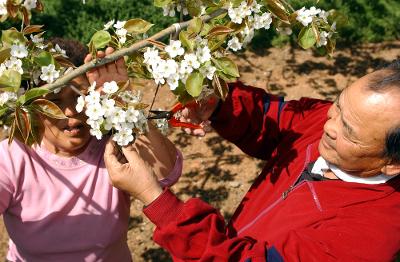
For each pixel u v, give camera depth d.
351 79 5.02
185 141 4.30
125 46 1.59
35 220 1.83
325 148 1.57
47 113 1.46
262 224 1.77
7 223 1.92
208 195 3.90
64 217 1.85
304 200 1.66
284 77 5.00
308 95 4.83
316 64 5.16
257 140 2.02
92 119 1.44
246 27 1.56
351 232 1.51
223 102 1.90
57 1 5.01
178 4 1.65
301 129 1.92
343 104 1.48
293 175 1.78
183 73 1.47
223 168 4.10
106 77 1.60
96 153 1.86
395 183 1.58
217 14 1.58
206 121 1.89
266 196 1.85
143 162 1.62
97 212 1.88
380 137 1.42
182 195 3.88
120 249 2.15
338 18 1.68
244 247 1.55
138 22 1.60
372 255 1.48
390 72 1.45
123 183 1.59
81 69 1.51
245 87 2.00
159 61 1.47
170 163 1.81
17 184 1.78
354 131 1.44
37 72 1.55
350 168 1.55
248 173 4.07
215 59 1.50
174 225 1.53
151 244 3.56
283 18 1.56
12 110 1.48
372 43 5.44
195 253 1.55
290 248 1.50
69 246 1.90
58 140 1.74
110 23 1.64
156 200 1.56
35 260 1.96
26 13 1.58
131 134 1.51
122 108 1.49
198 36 1.49
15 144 1.77
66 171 1.82
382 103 1.39
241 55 5.19
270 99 2.02
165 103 4.57
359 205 1.57
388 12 5.59
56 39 1.83
